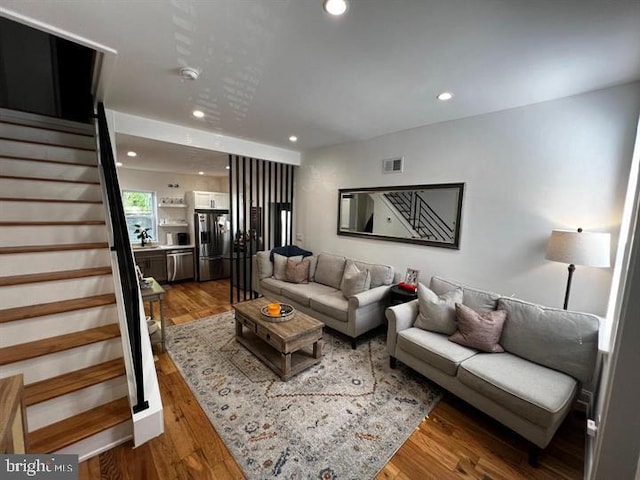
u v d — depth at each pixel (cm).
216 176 685
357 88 232
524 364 198
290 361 254
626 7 131
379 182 382
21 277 183
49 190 246
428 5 135
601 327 205
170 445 170
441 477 156
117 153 416
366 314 309
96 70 217
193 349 291
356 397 221
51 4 134
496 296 237
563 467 164
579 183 229
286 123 329
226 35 162
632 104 204
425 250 336
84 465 152
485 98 245
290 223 522
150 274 550
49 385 157
